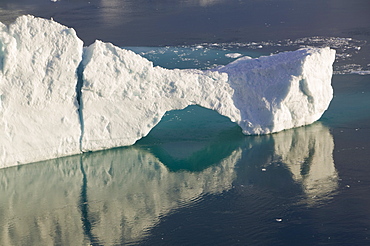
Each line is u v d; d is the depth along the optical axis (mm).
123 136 31078
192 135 33906
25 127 28422
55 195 27047
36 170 28953
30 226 24266
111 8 80688
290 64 32281
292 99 32969
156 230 23844
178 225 24234
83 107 29609
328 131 33875
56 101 28906
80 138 30234
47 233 23719
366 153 30750
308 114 34219
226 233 23359
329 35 61281
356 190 26562
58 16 74438
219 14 75438
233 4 82312
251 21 70312
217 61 51188
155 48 56438
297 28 65500
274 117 32688
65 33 28797
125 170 29703
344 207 25016
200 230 23688
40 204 26172
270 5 81062
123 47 57000
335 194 26281
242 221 24281
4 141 28078
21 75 27875
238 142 32625
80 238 23312
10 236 23438
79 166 29688
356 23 66812
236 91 32625
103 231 23844
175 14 75812
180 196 26984
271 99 32625
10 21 69625
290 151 31391
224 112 32031
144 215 25156
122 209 25781
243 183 28078
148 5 82938
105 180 28656
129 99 30438
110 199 26781
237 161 30578
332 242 22359
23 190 27312
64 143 29781
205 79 31609
